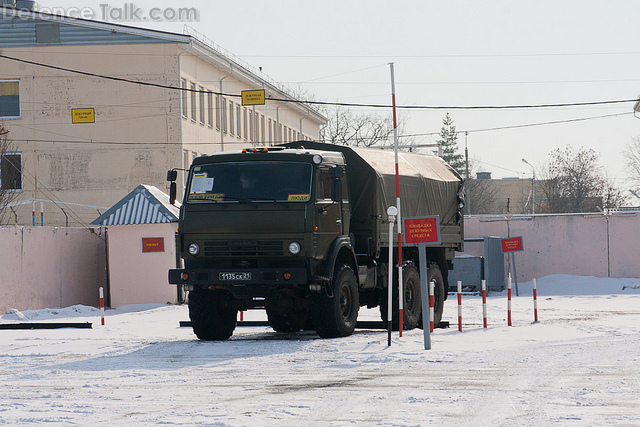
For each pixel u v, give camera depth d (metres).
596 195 127.88
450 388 15.23
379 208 26.28
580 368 17.81
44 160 70.81
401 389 15.17
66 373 17.86
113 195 70.00
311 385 15.80
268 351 21.42
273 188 23.38
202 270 23.36
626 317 33.28
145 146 69.69
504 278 59.59
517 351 20.98
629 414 12.41
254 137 91.06
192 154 72.56
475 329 27.12
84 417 12.59
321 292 23.92
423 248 21.69
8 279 39.41
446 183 31.34
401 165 28.58
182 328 30.12
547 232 61.69
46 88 70.81
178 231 23.83
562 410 12.82
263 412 12.86
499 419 12.13
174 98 69.44
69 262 44.25
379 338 24.17
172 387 15.71
